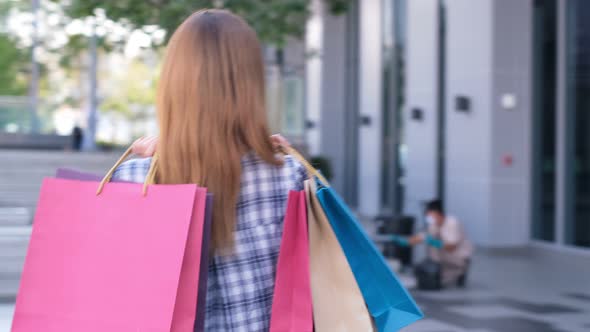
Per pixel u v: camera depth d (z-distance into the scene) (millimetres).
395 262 9242
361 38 17094
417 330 6305
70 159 14867
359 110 17641
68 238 1440
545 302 7746
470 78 12094
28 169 14539
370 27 16641
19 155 14688
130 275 1395
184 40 1548
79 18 9352
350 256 1489
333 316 1442
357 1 17734
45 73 23953
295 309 1440
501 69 11578
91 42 12586
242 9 8953
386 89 16062
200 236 1399
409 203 14359
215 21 1568
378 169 16172
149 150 1608
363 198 16891
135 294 1385
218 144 1486
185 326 1386
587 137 10359
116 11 8938
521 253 11602
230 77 1525
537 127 11688
